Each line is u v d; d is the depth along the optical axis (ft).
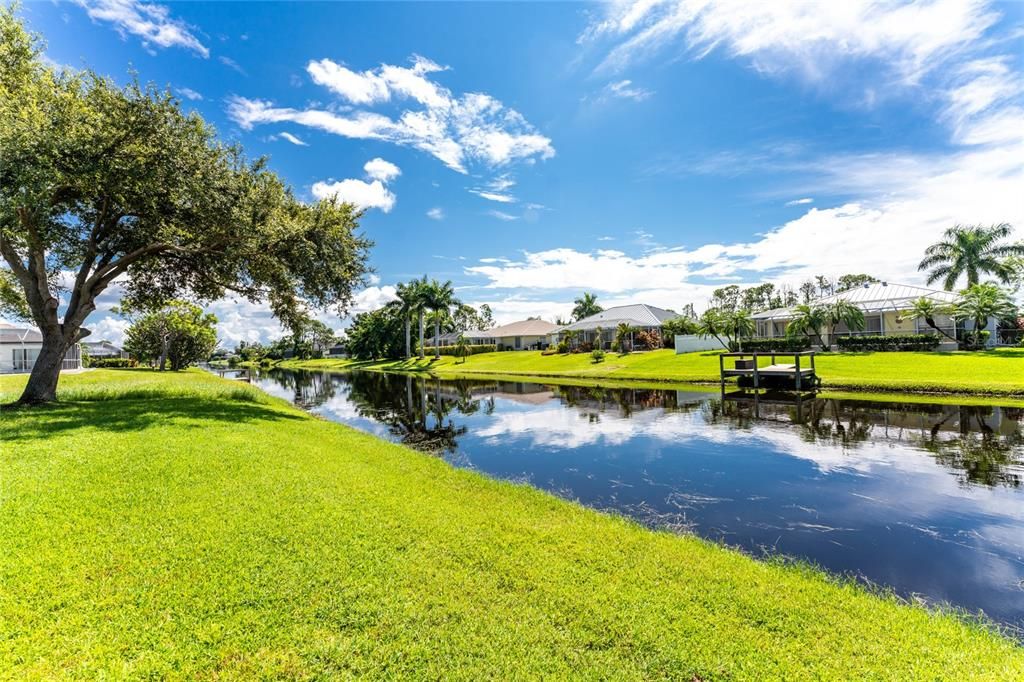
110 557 13.00
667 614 11.51
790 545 17.71
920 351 88.79
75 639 9.76
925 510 20.86
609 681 9.21
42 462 20.15
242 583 12.15
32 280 36.99
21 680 8.62
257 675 9.11
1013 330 96.94
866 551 17.10
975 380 53.67
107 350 211.00
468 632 10.59
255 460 22.94
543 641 10.36
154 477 19.33
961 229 112.06
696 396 61.16
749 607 12.03
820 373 69.15
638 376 84.58
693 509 21.70
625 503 22.63
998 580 14.90
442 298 172.24
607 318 154.71
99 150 30.63
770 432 37.91
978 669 9.73
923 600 13.76
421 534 15.84
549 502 20.63
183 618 10.66
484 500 20.56
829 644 10.55
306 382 113.60
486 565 13.83
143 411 34.58
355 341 233.14
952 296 99.60
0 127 26.30
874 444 32.81
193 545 13.96
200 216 36.09
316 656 9.69
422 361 169.48
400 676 9.24
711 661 9.82
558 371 104.53
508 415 51.90
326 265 43.78
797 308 109.40
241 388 61.52
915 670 9.63
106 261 42.45
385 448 31.04
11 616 10.28
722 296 246.88
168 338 115.96
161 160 33.35
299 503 17.79
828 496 22.93
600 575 13.51
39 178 27.66
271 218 39.19
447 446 36.63
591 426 43.27
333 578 12.60
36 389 37.40
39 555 12.78
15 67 34.96
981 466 27.02
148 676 8.98
